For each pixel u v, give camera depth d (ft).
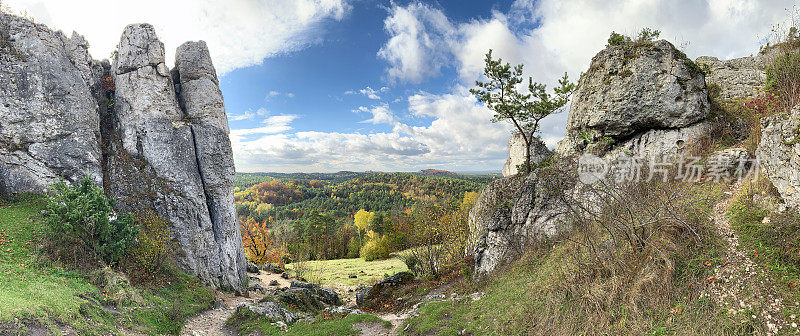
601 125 48.42
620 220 28.02
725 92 56.13
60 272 36.65
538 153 68.74
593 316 25.57
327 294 78.64
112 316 33.73
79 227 40.73
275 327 42.68
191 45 72.23
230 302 60.29
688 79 43.98
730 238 25.39
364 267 139.54
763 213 25.63
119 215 48.65
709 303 22.16
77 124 56.65
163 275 52.21
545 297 31.27
